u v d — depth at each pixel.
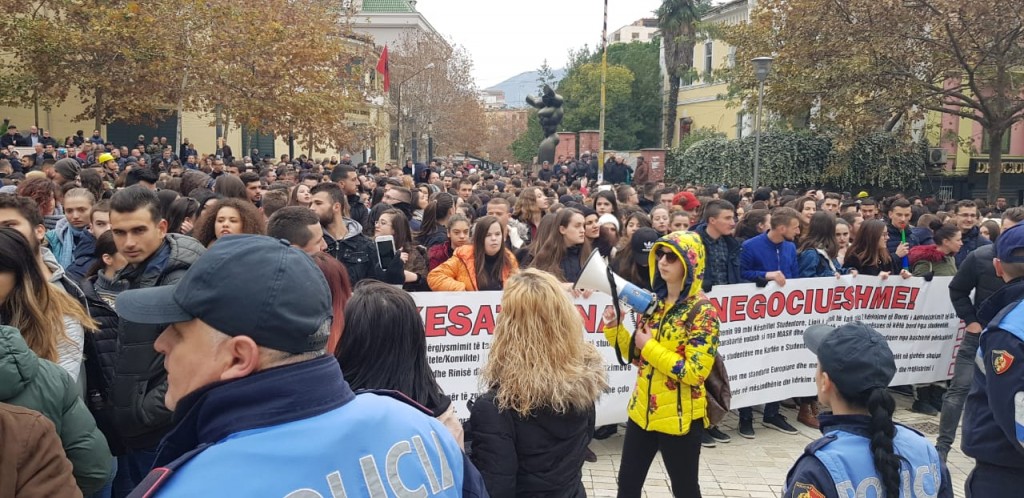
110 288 3.73
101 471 2.72
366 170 19.34
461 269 5.83
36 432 2.17
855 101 20.92
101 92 24.50
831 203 10.31
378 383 2.51
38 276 2.95
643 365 4.01
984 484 3.08
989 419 3.04
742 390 6.24
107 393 3.42
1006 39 19.39
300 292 1.50
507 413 2.84
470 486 1.80
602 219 7.14
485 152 64.25
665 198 11.05
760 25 22.98
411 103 42.47
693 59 46.66
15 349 2.45
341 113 28.88
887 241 8.24
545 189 12.77
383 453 1.55
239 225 4.54
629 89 51.19
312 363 1.53
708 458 5.77
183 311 1.46
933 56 20.38
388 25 58.62
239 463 1.38
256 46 23.64
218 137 27.67
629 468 4.07
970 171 28.08
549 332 2.88
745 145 26.19
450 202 7.43
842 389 2.38
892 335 6.94
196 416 1.48
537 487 2.86
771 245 6.62
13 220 3.44
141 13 21.64
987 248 5.43
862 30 20.39
